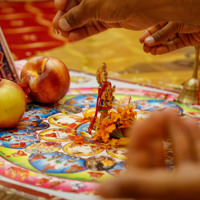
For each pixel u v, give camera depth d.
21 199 0.69
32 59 1.27
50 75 1.21
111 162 0.86
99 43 2.73
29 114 1.19
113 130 0.98
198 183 0.30
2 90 1.01
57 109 1.24
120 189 0.30
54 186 0.74
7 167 0.82
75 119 1.15
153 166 0.35
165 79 1.70
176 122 0.37
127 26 0.99
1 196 0.69
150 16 0.75
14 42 2.93
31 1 4.79
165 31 1.17
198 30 1.16
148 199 0.30
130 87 1.52
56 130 1.06
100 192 0.31
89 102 1.32
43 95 1.23
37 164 0.84
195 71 1.34
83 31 1.05
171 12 0.70
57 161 0.86
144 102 1.32
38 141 0.98
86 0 0.77
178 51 2.26
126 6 0.72
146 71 1.87
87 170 0.81
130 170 0.34
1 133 1.03
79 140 0.96
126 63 2.07
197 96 1.31
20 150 0.92
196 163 0.34
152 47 1.25
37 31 3.34
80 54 2.41
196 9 0.67
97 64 2.11
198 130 0.37
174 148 0.36
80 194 0.70
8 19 3.82
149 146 0.36
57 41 2.96
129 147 0.36
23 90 1.18
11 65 1.30
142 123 0.37
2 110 1.01
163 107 1.27
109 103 0.98
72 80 1.59
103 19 0.79
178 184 0.30
